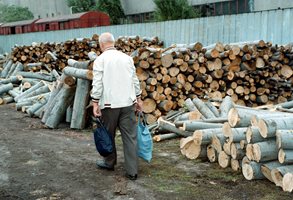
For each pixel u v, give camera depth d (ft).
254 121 15.85
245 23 38.55
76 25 73.72
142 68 25.57
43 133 25.45
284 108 24.35
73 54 45.80
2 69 51.85
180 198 14.39
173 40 47.78
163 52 26.96
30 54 48.73
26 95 35.76
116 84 15.94
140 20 96.22
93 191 15.37
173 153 19.98
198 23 44.06
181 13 66.03
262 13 36.63
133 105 16.40
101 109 16.22
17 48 49.08
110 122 16.30
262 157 15.05
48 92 35.24
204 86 27.86
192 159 18.72
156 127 23.50
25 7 126.82
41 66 45.34
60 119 26.89
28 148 21.89
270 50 29.17
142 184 15.84
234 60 28.30
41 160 19.58
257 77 28.63
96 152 20.70
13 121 29.60
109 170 17.67
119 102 15.97
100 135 16.51
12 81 41.34
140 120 17.33
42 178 17.03
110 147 16.47
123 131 16.35
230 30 40.29
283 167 14.83
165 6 66.80
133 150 16.37
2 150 21.65
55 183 16.37
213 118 21.77
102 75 15.96
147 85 25.61
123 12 98.84
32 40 76.84
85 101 25.82
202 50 28.07
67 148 21.65
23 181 16.72
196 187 15.37
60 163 18.99
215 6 75.36
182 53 27.09
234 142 16.38
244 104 29.07
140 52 25.52
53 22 80.23
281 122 15.24
